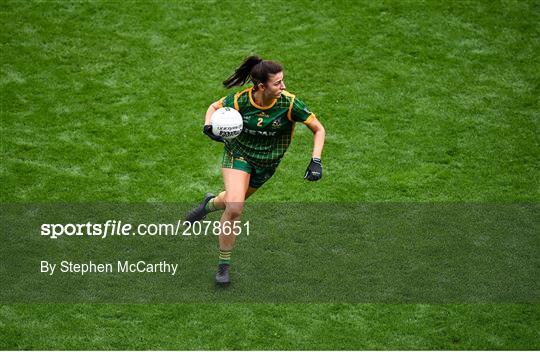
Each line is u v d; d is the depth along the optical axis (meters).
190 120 37.09
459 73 40.47
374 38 42.44
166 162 34.56
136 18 43.31
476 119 37.53
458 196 32.88
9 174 33.34
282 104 26.19
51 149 34.97
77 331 25.78
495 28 43.34
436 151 35.53
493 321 26.47
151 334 25.75
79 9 43.75
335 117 37.53
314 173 26.08
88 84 39.06
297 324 26.28
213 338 25.61
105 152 34.97
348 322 26.39
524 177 34.03
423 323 26.38
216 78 39.72
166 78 39.62
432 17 43.91
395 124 37.16
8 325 25.91
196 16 43.56
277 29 42.84
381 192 33.03
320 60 40.97
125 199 32.38
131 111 37.50
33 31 42.22
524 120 37.50
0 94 38.16
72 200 32.16
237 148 27.03
